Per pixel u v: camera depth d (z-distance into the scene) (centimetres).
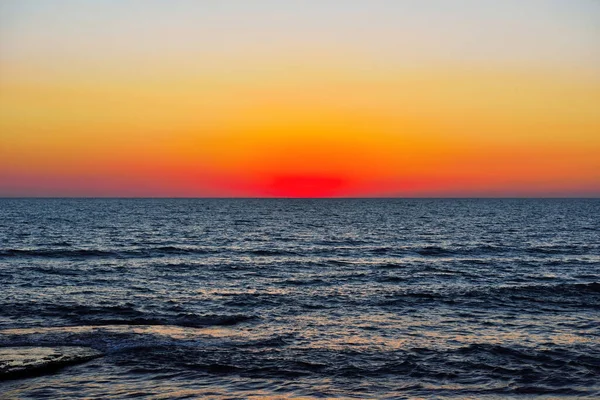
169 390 1352
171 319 2044
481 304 2383
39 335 1741
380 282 2973
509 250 4606
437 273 3300
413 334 1898
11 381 1395
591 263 3800
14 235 5622
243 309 2278
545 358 1627
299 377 1458
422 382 1434
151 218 9638
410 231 6925
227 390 1359
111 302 2373
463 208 17562
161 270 3344
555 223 8662
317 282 2966
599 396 1344
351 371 1508
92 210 13488
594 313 2230
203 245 4925
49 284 2803
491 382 1436
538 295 2561
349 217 10931
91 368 1495
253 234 6291
